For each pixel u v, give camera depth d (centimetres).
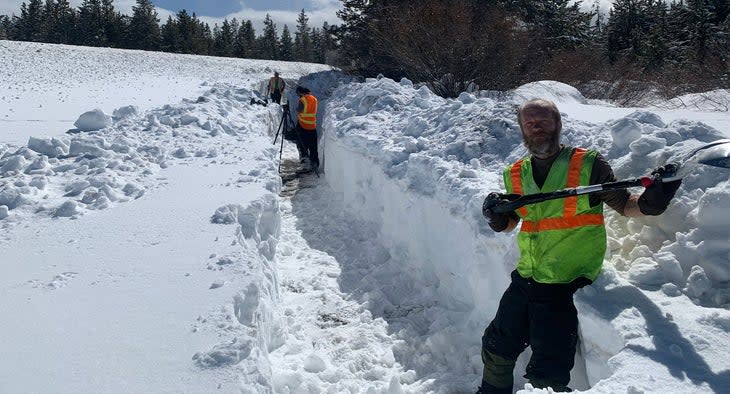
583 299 306
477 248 436
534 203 294
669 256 332
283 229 745
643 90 1844
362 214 722
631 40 3762
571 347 297
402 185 591
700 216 338
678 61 3206
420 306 506
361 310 500
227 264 398
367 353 425
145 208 527
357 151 760
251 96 1466
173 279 375
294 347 416
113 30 7288
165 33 7406
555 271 301
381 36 1980
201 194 570
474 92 1708
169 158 743
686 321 281
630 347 266
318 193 922
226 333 308
